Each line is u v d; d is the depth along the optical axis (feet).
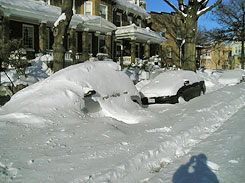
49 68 47.32
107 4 79.87
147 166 9.83
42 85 15.93
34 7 53.83
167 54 110.22
